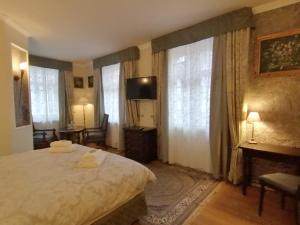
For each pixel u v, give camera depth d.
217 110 3.00
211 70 3.08
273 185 1.98
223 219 2.06
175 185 2.86
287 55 2.55
